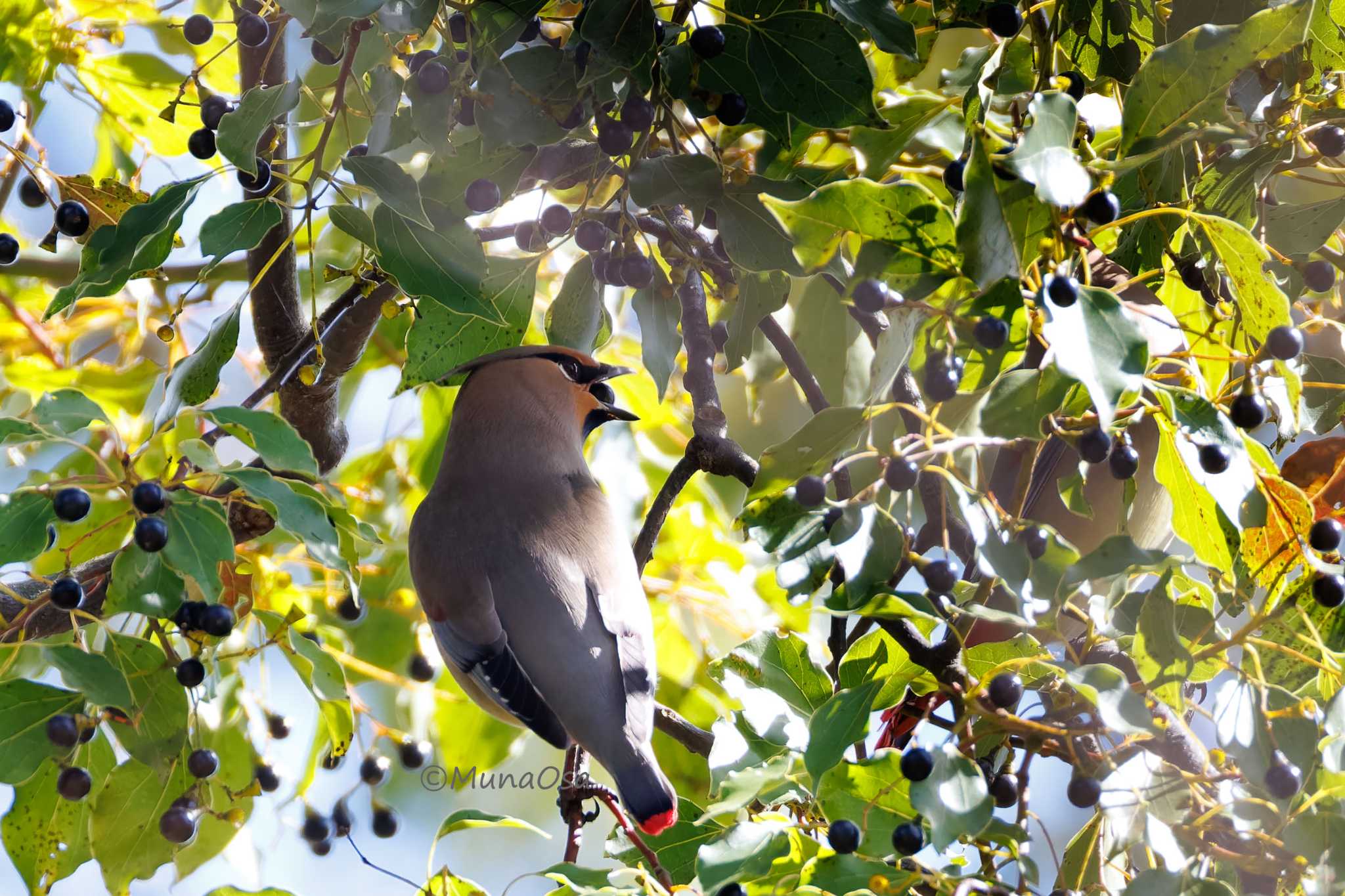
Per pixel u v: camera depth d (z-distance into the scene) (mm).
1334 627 5598
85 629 6812
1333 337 7656
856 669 6086
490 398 8398
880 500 6012
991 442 5344
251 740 7656
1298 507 5777
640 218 7426
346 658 8523
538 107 6270
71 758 6316
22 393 9523
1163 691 5469
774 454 5531
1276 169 6344
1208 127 5527
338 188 6207
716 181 6262
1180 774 5227
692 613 9516
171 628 6945
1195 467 5637
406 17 5906
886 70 7527
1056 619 5375
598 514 8062
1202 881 5051
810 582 5633
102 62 9133
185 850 7418
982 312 5359
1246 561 5898
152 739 6273
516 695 7469
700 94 6172
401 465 9555
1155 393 5770
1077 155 5492
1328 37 6062
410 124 6414
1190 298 6547
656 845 6613
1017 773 5676
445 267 6117
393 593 9102
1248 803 5258
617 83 6277
